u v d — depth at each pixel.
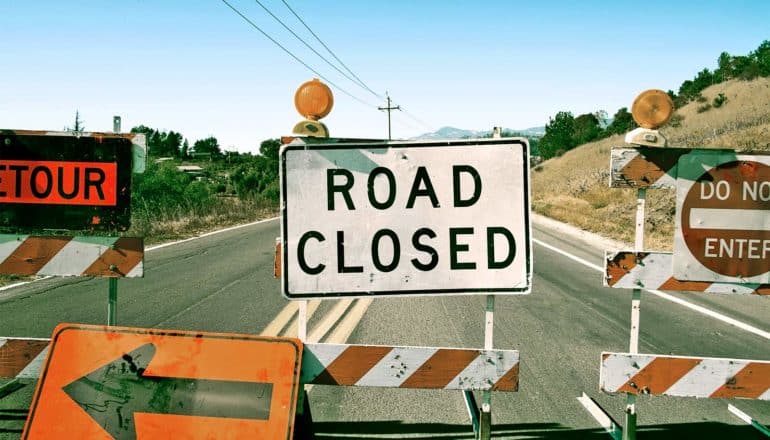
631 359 3.98
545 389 5.50
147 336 3.73
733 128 41.00
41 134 4.12
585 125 83.31
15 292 8.97
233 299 8.95
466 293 3.87
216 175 65.44
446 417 4.82
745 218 3.90
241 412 3.62
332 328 7.47
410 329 7.52
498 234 3.88
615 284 3.98
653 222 20.69
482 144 3.88
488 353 3.89
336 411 4.91
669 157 3.92
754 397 3.90
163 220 19.77
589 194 35.25
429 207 3.88
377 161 3.88
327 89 3.89
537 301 9.34
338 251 3.88
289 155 3.88
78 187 4.14
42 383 3.66
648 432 4.62
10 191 4.14
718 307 8.98
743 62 68.44
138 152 4.14
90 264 4.15
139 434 3.59
